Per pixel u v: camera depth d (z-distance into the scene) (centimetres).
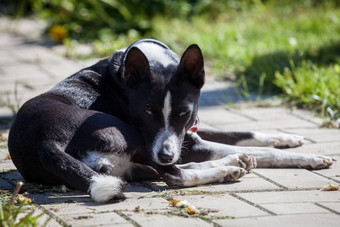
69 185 521
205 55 1170
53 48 1278
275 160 591
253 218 434
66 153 490
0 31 1480
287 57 1043
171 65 568
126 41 1274
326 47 1101
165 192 508
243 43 1209
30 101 548
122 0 1411
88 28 1414
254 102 888
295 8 1493
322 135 713
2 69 1087
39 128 505
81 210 454
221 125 767
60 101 551
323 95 844
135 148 530
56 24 1447
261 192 508
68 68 1098
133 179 553
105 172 511
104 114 532
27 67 1106
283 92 926
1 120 788
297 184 532
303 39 1188
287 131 736
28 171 523
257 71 1006
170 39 1265
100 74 594
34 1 1532
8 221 392
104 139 510
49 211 451
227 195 498
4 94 919
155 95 538
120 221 426
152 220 427
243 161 570
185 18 1449
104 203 474
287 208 459
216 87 977
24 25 1548
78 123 513
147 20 1410
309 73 923
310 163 584
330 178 553
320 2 1526
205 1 1473
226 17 1450
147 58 569
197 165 558
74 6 1457
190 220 429
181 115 542
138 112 547
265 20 1398
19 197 477
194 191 510
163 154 518
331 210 456
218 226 417
